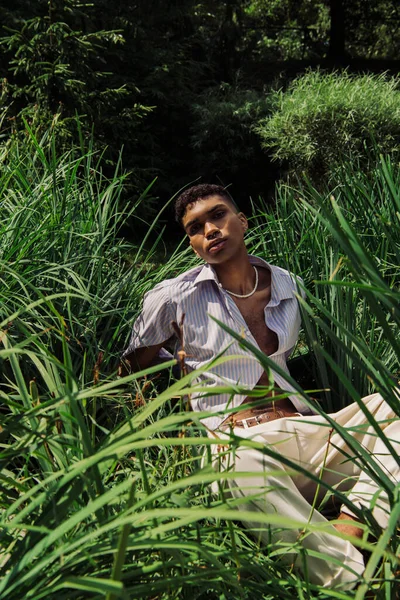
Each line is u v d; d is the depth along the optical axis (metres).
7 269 2.38
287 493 1.77
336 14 16.53
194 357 2.32
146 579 1.34
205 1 10.73
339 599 1.50
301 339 3.13
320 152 7.25
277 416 2.15
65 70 6.42
